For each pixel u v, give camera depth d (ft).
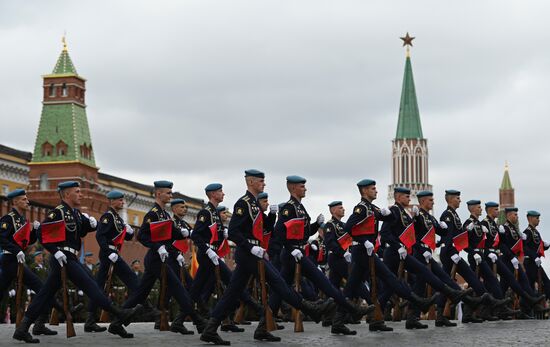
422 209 63.10
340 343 48.11
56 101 207.72
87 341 49.75
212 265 59.52
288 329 63.05
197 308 60.44
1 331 57.21
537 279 78.02
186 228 66.74
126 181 228.22
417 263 58.85
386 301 69.05
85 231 51.42
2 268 54.13
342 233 68.39
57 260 49.26
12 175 197.16
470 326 61.67
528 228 78.13
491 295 67.05
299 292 52.70
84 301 78.18
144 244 55.67
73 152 203.00
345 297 54.90
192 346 46.80
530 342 47.42
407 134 542.16
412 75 549.13
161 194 56.34
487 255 72.18
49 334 55.72
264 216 50.65
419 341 48.70
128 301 56.80
